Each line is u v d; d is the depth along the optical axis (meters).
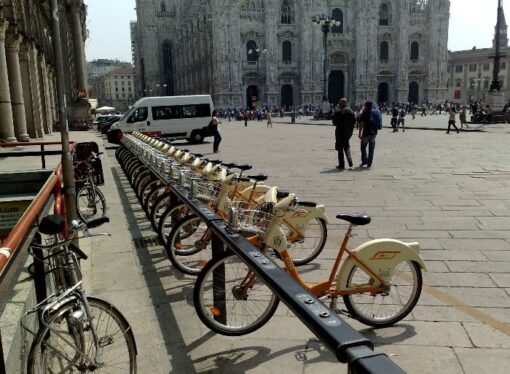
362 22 82.69
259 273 3.04
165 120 27.28
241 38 81.06
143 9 106.75
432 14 85.06
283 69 82.75
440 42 85.81
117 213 8.70
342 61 84.56
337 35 82.50
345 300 4.35
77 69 31.69
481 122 40.81
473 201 9.73
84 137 22.62
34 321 3.42
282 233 4.37
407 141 24.94
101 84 184.00
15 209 9.53
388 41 86.00
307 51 81.62
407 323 4.50
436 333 4.30
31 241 3.44
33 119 19.75
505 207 9.12
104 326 3.33
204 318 4.16
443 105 81.38
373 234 7.49
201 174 6.27
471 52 110.06
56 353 3.04
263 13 81.12
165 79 112.50
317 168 14.99
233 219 4.09
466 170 13.99
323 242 6.13
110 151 23.86
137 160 11.30
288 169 14.90
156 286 5.50
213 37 79.31
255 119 66.62
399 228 7.80
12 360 2.76
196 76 93.75
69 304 3.02
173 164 7.08
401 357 3.92
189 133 27.64
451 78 116.19
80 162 10.37
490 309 4.75
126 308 4.67
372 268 4.31
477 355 3.92
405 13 83.94
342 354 2.02
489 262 6.05
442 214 8.67
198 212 4.67
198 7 89.69
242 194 5.90
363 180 12.52
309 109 77.38
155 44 107.94
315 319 2.31
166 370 3.80
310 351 4.05
